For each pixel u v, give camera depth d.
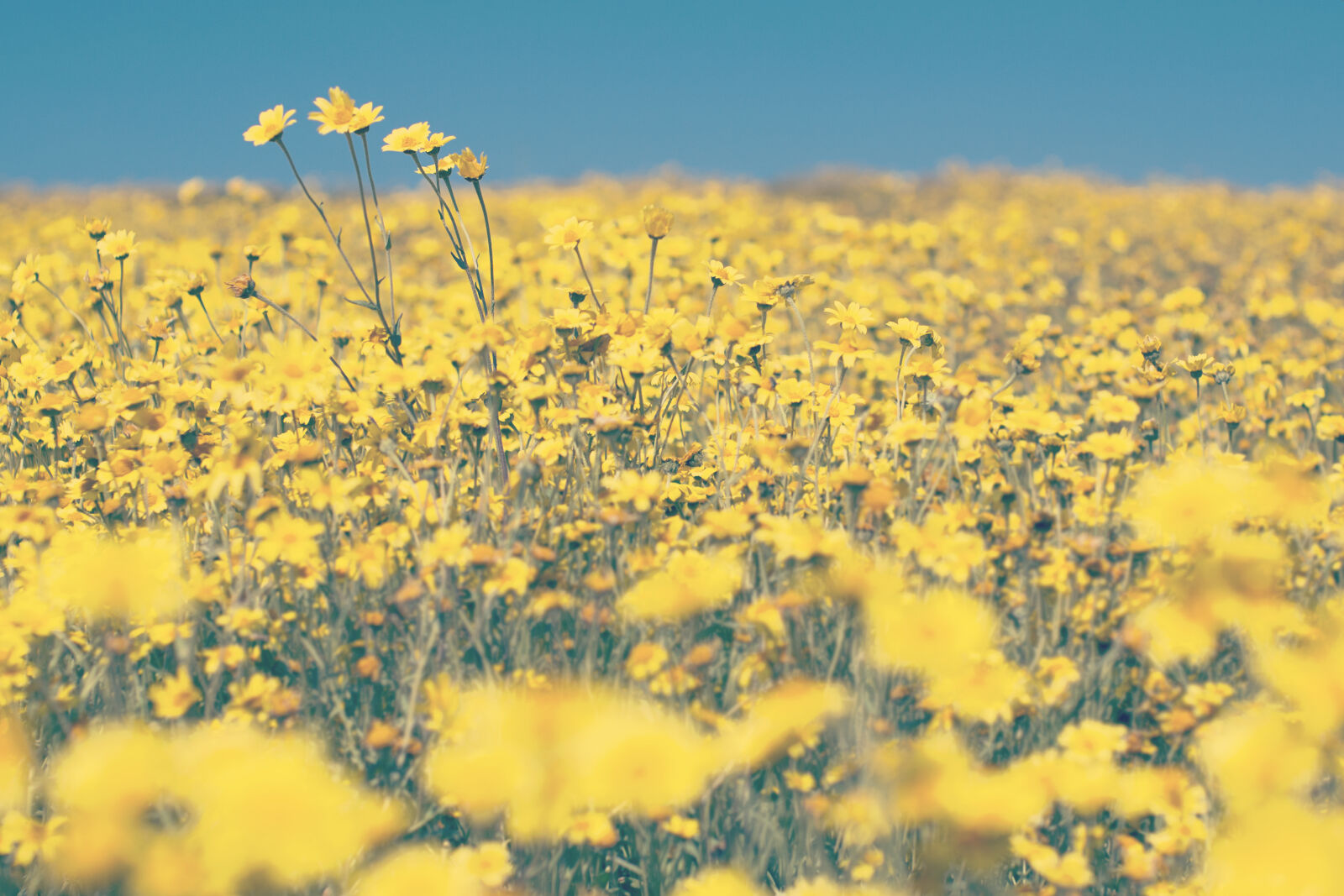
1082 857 1.88
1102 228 14.02
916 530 2.32
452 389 3.30
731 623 2.42
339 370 3.67
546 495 3.13
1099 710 2.36
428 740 2.09
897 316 6.29
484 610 2.29
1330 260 11.69
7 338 4.18
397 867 1.67
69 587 2.19
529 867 1.87
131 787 1.62
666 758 1.74
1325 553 2.96
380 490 2.96
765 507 3.09
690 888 1.85
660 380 3.84
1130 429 3.45
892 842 1.91
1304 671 1.98
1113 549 2.65
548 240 3.82
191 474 3.26
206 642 2.54
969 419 2.87
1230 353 5.69
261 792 1.52
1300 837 1.69
